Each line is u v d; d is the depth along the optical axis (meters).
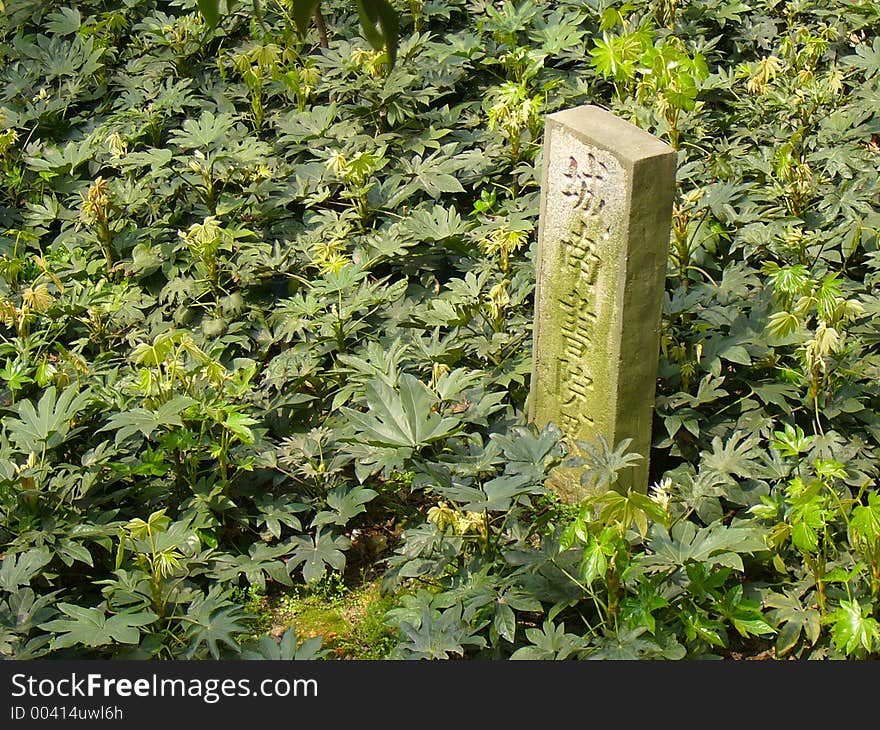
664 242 4.43
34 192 7.27
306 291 6.29
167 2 9.06
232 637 4.43
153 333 6.11
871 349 5.54
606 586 4.27
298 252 6.50
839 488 4.74
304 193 6.85
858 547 4.24
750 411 5.24
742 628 4.19
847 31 8.17
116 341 6.12
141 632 4.41
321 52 8.09
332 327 5.67
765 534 4.40
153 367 5.50
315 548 4.80
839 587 4.39
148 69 8.22
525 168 6.89
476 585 4.36
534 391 4.99
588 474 4.25
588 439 4.80
